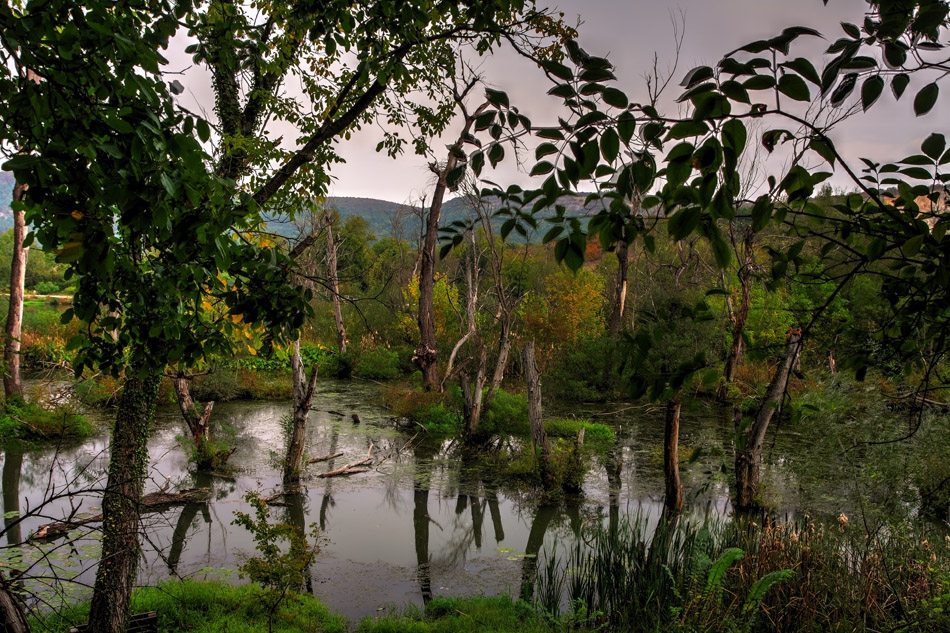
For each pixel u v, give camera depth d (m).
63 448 13.75
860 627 4.79
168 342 3.27
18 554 7.03
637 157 1.37
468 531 10.23
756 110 1.27
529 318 26.48
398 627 6.60
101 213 2.13
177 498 11.08
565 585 7.93
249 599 6.98
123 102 2.13
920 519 8.28
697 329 17.19
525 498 11.85
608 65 1.35
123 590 5.28
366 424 18.36
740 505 10.44
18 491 11.07
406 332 30.08
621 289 23.62
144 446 5.54
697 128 1.22
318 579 8.20
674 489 10.80
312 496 11.82
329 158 6.41
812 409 2.04
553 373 23.11
